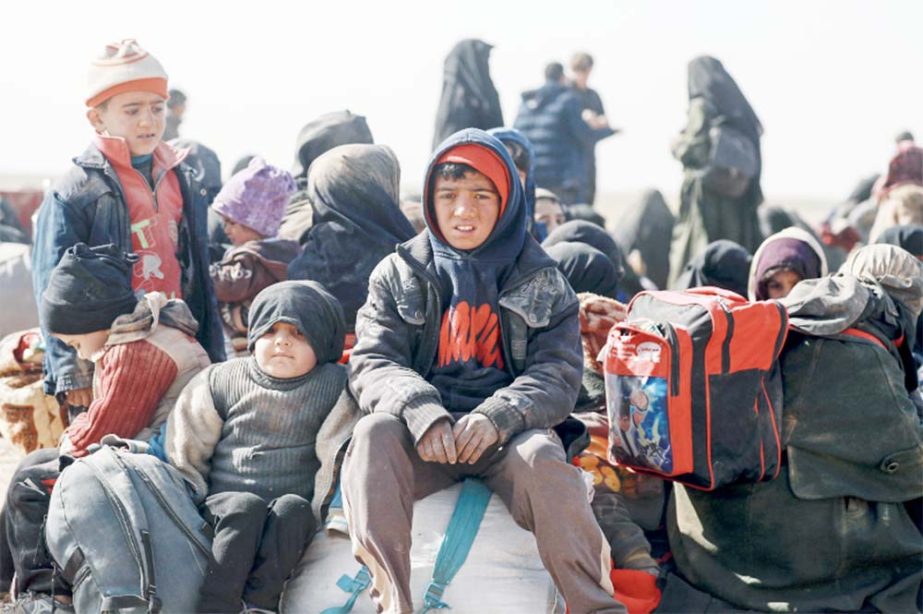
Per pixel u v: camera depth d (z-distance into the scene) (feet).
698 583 16.03
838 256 39.09
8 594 16.21
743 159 37.83
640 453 15.49
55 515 14.73
